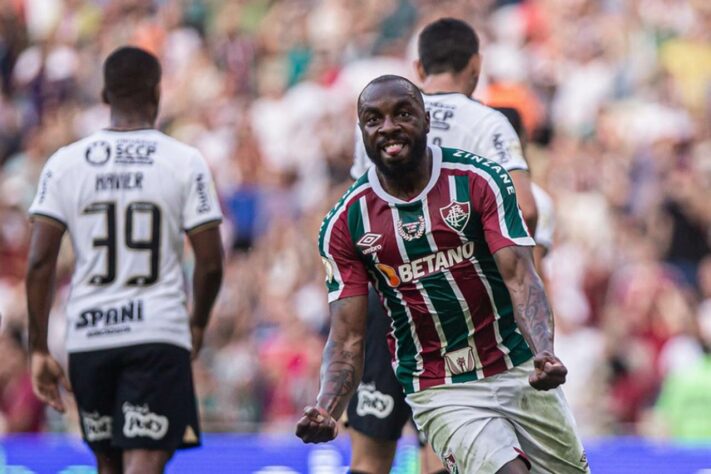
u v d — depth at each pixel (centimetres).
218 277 2227
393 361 1839
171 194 2188
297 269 4353
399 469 2759
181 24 5894
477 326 1770
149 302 2167
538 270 2352
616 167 4562
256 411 3881
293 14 5694
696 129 4706
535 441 1827
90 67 5788
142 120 2227
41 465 2855
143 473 2150
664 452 2816
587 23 5250
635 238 4291
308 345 3988
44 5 6147
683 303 3950
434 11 5459
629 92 4981
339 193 4469
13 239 4834
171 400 2167
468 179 1734
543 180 4603
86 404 2198
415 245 1741
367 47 5422
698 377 3619
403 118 1688
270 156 5053
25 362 3834
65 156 2206
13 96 5803
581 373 3859
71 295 2198
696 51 5109
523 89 5038
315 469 2806
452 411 1784
